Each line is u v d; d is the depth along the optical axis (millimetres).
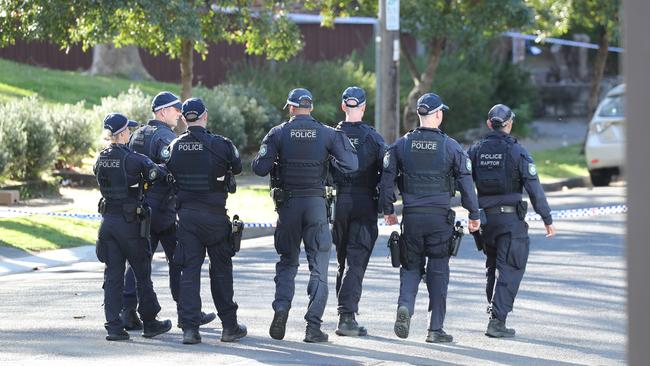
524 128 104500
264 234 51438
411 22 74875
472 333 28328
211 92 80062
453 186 27156
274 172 27672
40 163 59156
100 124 67875
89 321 29984
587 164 71625
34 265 41312
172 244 29328
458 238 27156
